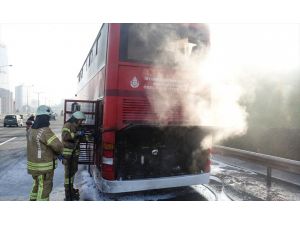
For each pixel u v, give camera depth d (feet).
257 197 19.02
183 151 19.01
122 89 16.62
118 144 17.26
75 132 18.86
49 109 15.83
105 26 18.34
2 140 55.93
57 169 29.19
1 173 26.30
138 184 17.22
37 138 15.10
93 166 21.75
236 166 29.40
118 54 16.62
